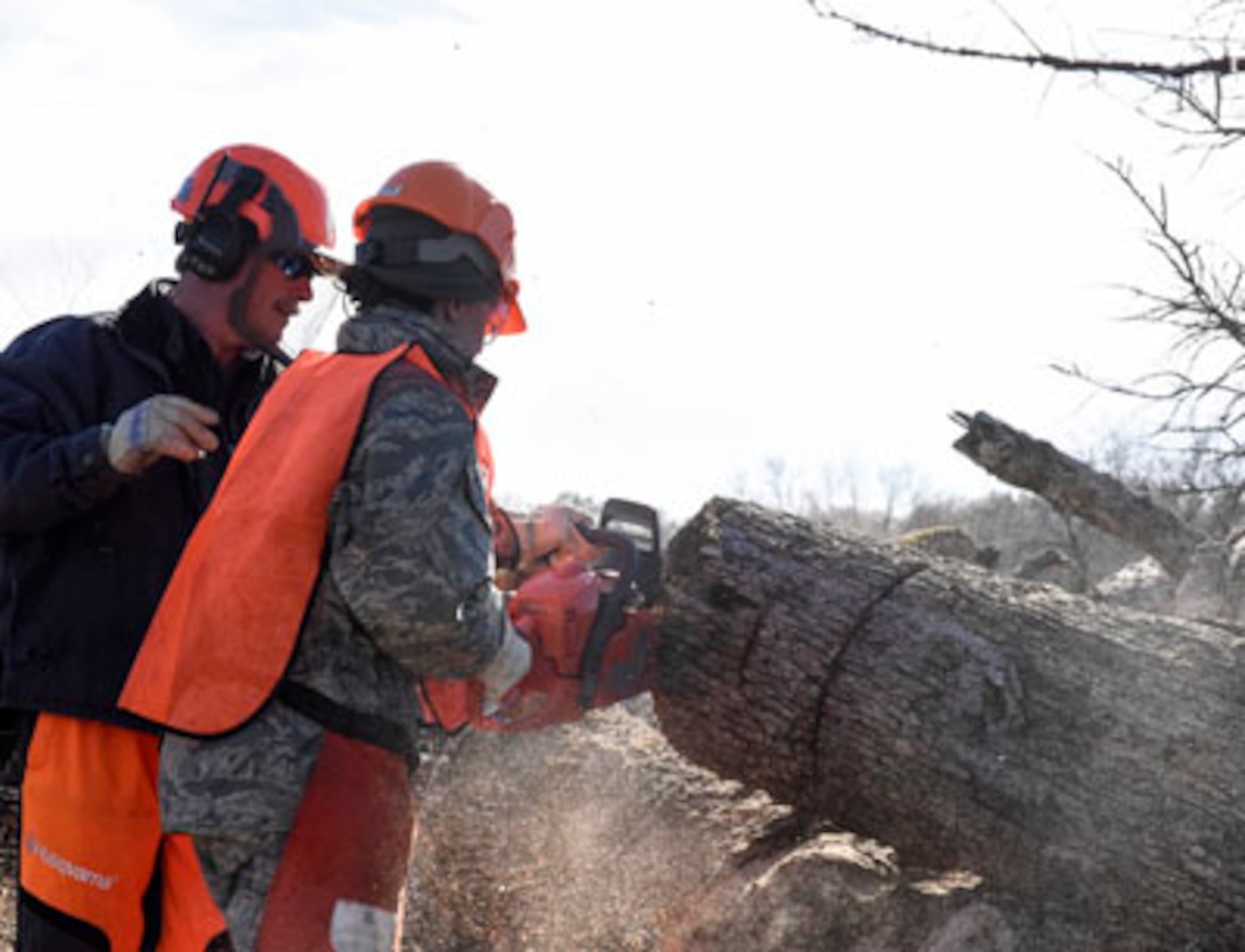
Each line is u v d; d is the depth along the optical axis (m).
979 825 3.27
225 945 2.40
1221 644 3.24
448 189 2.42
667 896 3.85
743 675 3.40
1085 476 6.29
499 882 3.98
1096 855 3.18
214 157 2.75
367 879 2.23
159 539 2.62
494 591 2.35
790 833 3.89
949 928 3.32
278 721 2.23
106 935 2.49
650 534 3.27
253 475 2.33
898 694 3.29
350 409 2.26
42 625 2.53
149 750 2.52
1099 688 3.21
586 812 4.11
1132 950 3.23
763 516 3.64
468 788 4.21
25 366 2.65
